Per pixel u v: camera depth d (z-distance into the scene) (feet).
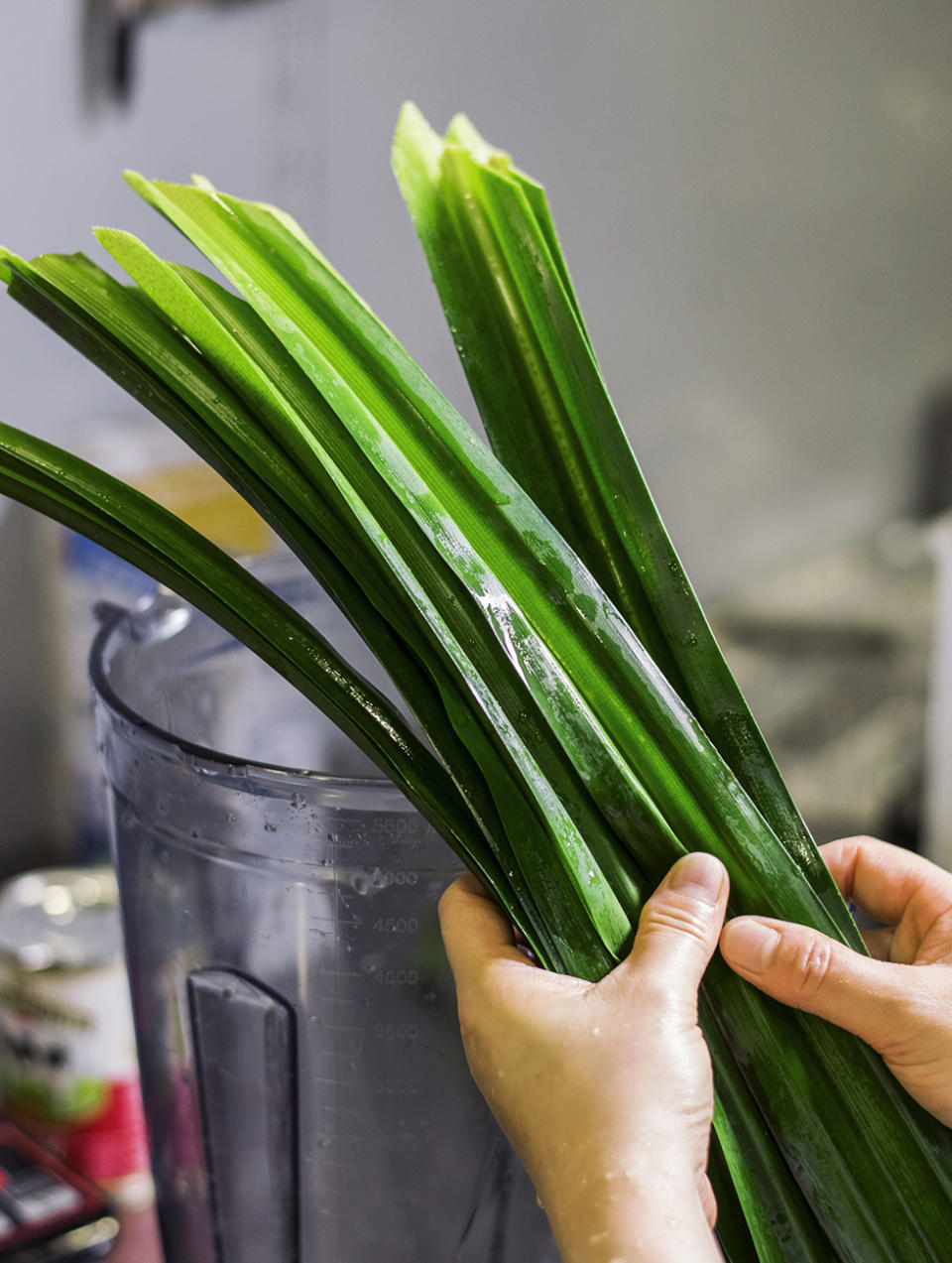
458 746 1.83
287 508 1.88
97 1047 2.80
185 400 1.87
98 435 3.81
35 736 3.86
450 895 1.87
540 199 1.98
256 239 1.96
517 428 1.98
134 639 2.21
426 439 1.89
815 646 5.42
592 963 1.81
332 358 1.91
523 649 1.82
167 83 3.88
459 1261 1.98
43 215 3.69
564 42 4.68
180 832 1.92
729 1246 1.89
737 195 5.02
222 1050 1.98
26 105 3.58
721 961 1.87
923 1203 1.86
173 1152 2.09
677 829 1.86
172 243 4.03
